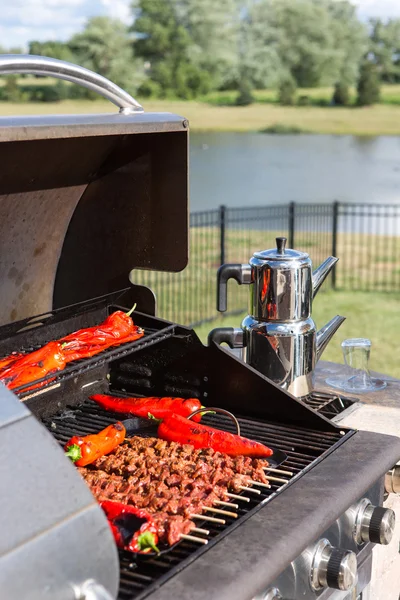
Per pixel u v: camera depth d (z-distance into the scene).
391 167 26.91
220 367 2.17
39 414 2.15
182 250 2.21
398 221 20.25
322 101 33.00
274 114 33.03
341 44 32.53
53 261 2.34
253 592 1.32
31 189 2.05
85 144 2.08
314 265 11.61
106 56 29.47
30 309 2.29
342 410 2.41
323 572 1.62
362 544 1.88
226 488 1.70
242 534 1.47
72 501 1.13
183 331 2.20
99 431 2.10
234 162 27.83
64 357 1.94
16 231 2.11
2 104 29.53
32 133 1.50
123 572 1.37
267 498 1.62
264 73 32.31
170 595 1.27
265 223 17.41
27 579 1.05
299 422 2.08
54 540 1.09
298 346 2.29
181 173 2.14
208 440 1.94
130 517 1.50
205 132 32.62
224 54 31.45
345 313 8.80
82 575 1.14
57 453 1.16
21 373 1.84
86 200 2.32
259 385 2.11
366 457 1.85
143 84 30.59
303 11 31.67
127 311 2.34
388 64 32.72
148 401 2.18
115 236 2.32
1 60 1.64
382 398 2.50
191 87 31.30
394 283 11.10
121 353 2.01
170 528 1.46
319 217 12.08
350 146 30.92
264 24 31.70
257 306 2.31
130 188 2.25
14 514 1.06
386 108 33.00
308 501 1.61
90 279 2.39
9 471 1.09
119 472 1.85
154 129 1.90
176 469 1.82
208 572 1.33
